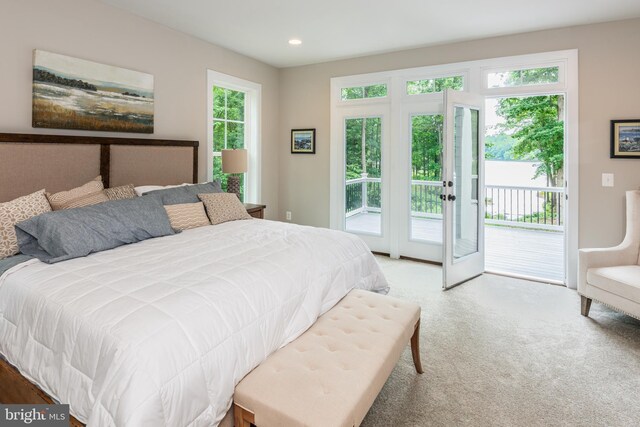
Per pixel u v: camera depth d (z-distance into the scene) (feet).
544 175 24.17
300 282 6.35
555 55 11.84
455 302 10.69
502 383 6.78
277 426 4.23
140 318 4.33
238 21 11.50
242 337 4.91
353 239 8.87
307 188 17.06
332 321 6.26
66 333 4.54
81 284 5.30
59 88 9.25
